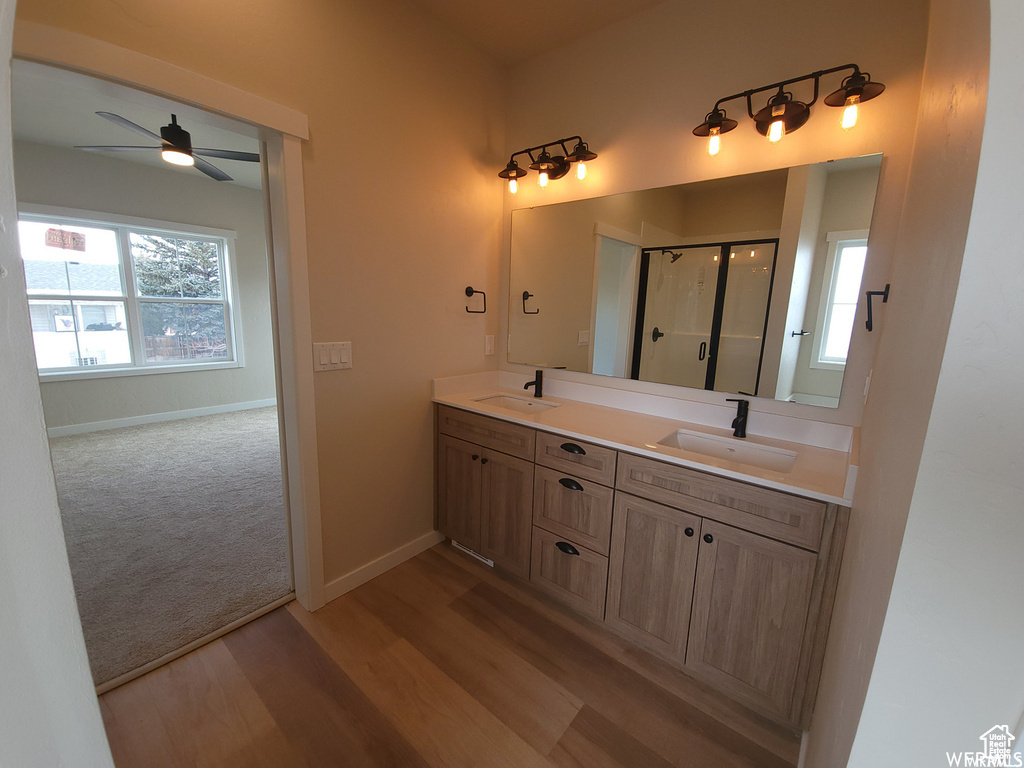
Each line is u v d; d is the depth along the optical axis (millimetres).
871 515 674
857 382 1500
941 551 346
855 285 1477
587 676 1533
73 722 365
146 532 2387
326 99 1623
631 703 1434
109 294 4227
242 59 1384
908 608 367
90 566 2066
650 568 1555
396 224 1946
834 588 1194
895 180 1382
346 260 1772
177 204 4461
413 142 1961
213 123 1418
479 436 2078
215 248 4898
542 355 2410
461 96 2139
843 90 1312
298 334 1643
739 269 1724
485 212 2379
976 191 305
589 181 2117
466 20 1953
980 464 322
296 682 1478
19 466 316
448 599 1925
